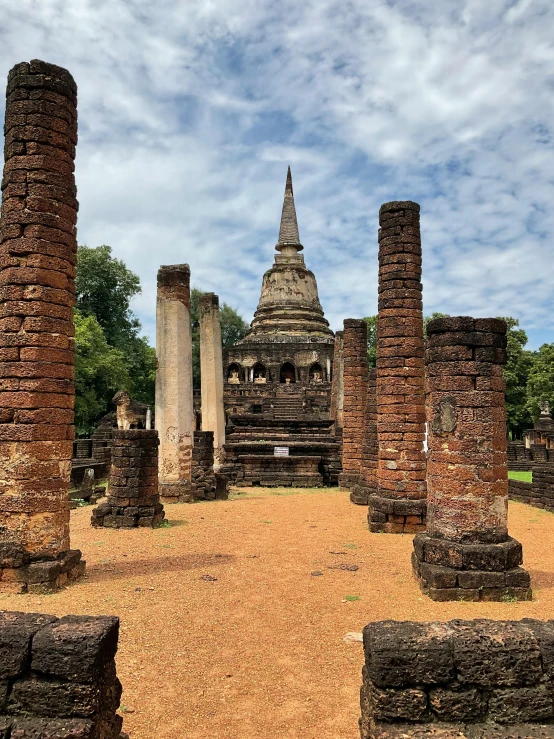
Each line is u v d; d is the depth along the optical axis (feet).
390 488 55.31
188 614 31.01
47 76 38.09
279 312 203.41
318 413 159.74
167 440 71.92
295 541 49.60
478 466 35.24
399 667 15.94
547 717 15.83
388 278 56.95
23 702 15.42
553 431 137.18
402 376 55.88
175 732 20.21
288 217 214.48
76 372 141.90
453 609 31.73
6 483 35.78
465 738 15.29
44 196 37.37
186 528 54.85
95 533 52.29
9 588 34.42
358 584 36.68
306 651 26.50
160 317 72.23
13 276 36.73
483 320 36.11
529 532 54.80
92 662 15.40
